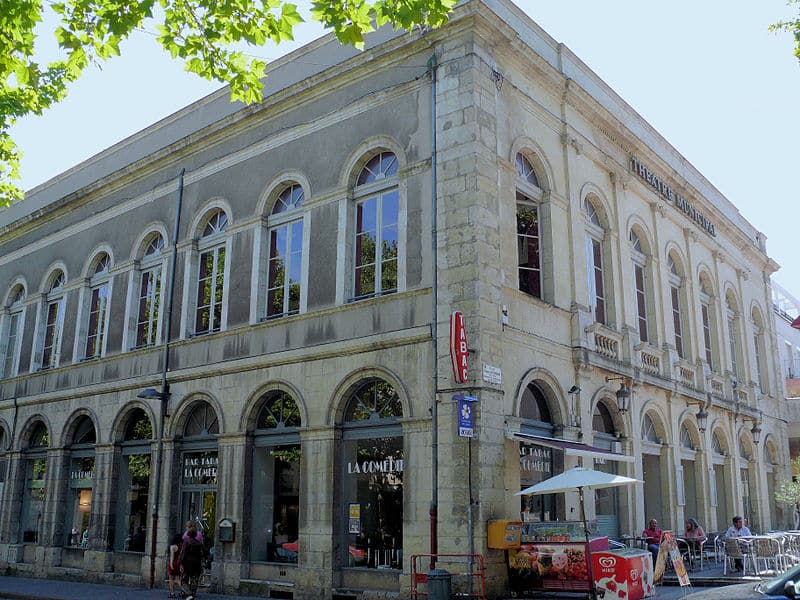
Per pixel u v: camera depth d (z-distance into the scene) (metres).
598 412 19.22
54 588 20.03
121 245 23.89
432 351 15.43
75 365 24.19
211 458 19.56
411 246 16.38
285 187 19.62
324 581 16.17
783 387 32.19
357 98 18.27
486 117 16.28
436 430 14.98
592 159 20.41
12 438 26.08
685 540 19.53
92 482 22.72
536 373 16.50
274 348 18.33
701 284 27.00
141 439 21.62
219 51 10.71
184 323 20.83
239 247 20.05
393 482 15.89
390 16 9.58
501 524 14.17
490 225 15.72
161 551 19.67
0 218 30.70
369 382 16.73
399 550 15.49
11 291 28.52
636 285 22.27
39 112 14.34
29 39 10.79
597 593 13.57
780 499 27.33
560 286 18.05
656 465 21.52
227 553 18.09
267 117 20.22
